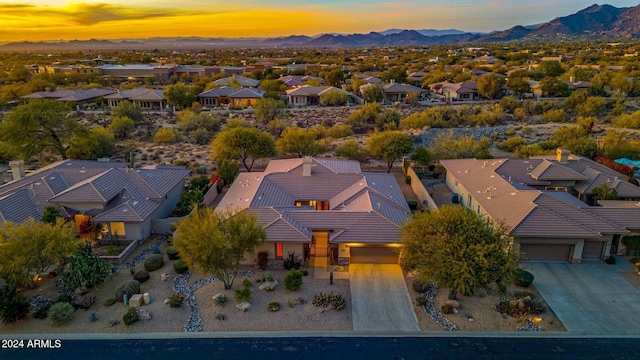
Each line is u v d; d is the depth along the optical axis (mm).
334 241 31672
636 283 30000
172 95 99938
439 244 25938
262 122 85562
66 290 28781
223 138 52406
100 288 29531
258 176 44844
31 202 37219
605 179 42250
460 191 45219
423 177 53781
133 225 36000
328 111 94625
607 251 32938
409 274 31125
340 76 130000
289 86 123312
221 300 27484
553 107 90875
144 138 75312
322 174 42281
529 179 43000
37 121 54406
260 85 125000
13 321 25734
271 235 31547
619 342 24266
